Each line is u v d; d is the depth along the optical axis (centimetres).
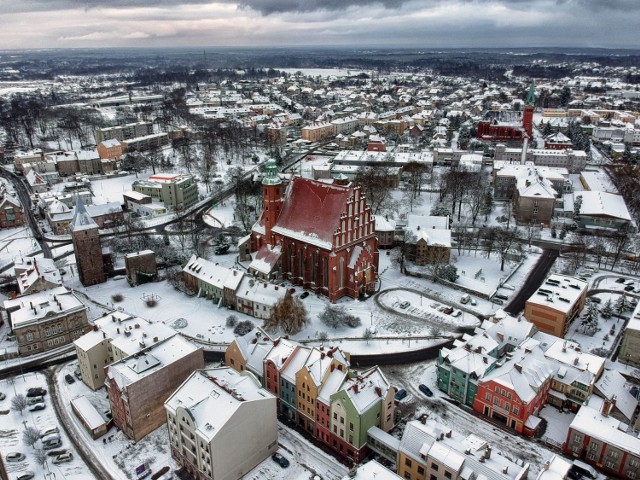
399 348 13888
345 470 9894
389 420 10519
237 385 10119
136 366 10581
